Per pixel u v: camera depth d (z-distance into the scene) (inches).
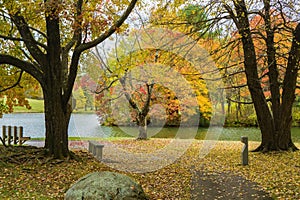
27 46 404.8
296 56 468.4
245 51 494.6
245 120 943.7
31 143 616.1
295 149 502.6
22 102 522.0
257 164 406.0
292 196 261.7
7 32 440.8
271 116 502.9
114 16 374.0
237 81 608.7
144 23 485.7
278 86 505.4
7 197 254.7
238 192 285.9
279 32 478.6
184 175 356.2
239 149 559.5
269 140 499.5
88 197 230.4
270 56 498.9
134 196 239.9
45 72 401.4
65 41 481.1
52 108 397.7
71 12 332.8
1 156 373.4
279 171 359.6
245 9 450.3
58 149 395.2
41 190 278.4
